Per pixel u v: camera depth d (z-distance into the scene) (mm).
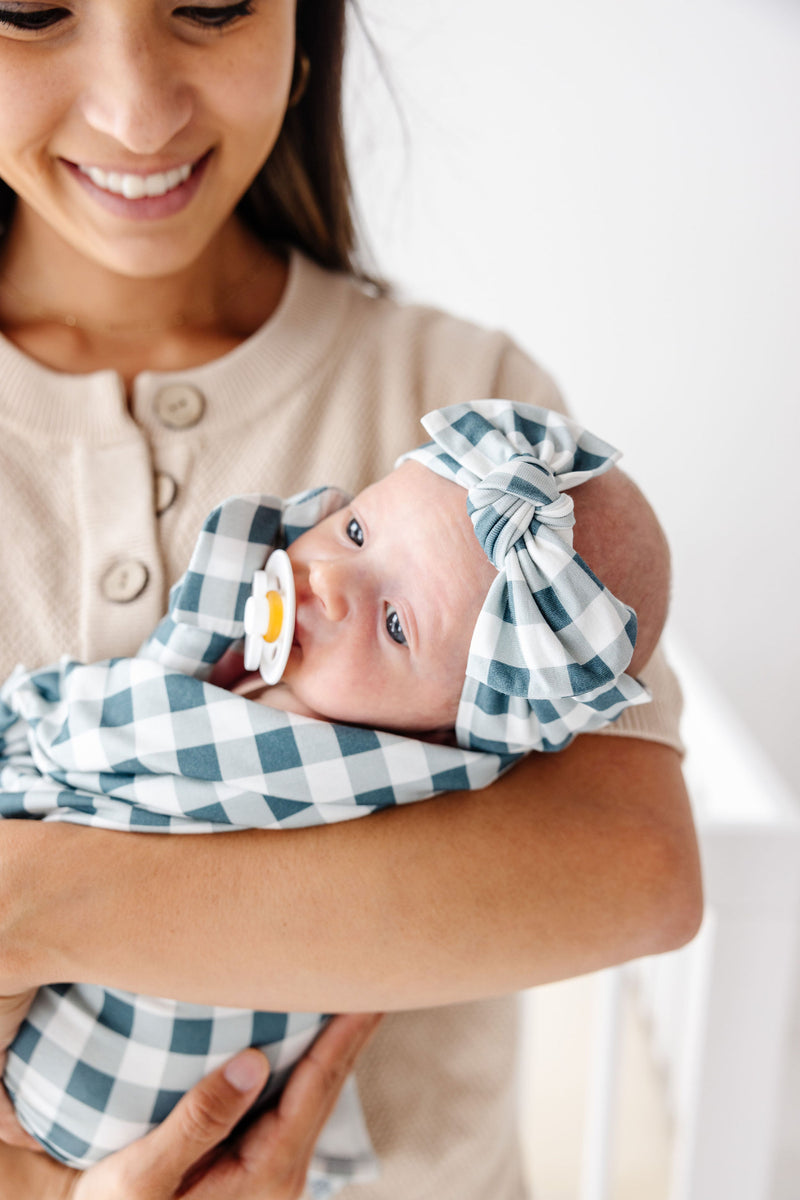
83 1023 752
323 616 718
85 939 662
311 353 898
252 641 728
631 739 756
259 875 675
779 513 2242
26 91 702
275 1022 771
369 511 715
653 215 2039
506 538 621
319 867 677
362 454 883
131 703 724
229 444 871
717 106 1965
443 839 689
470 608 664
